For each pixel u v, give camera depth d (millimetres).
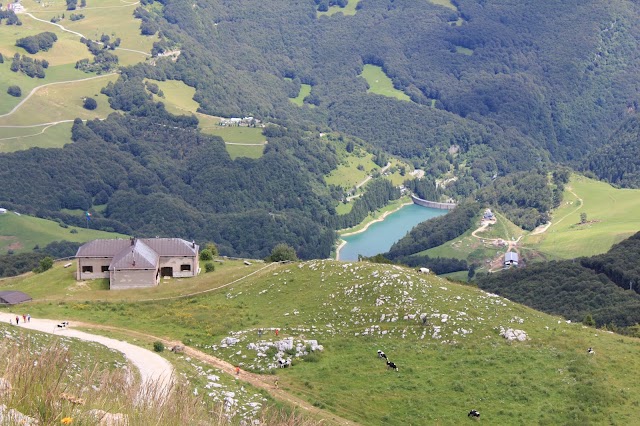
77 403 31516
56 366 33906
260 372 84625
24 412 30156
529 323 96688
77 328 96375
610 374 82188
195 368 81125
